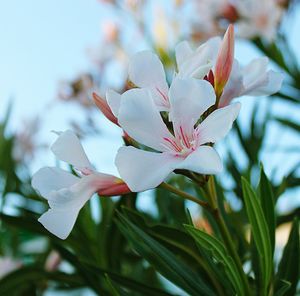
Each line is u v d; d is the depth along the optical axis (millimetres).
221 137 219
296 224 275
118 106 240
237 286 245
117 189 244
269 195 265
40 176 247
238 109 220
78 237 366
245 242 326
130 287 290
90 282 324
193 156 213
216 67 248
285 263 274
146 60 256
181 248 298
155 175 215
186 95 230
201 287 269
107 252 360
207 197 247
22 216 346
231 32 245
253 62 279
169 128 245
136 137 229
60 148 245
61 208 235
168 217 376
